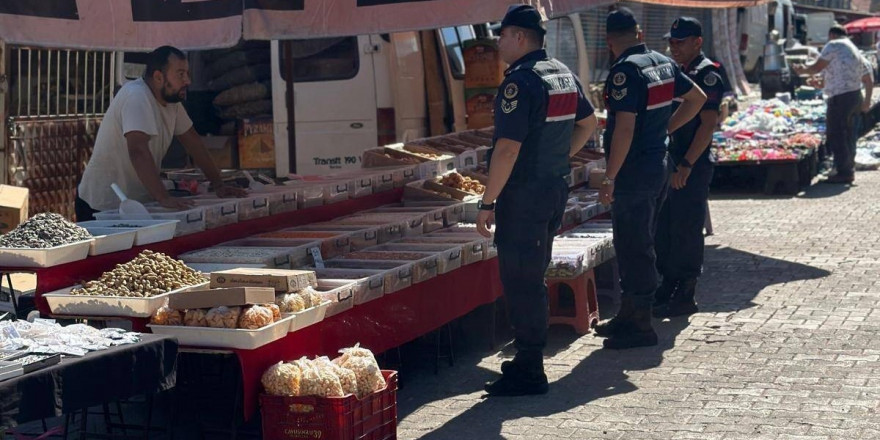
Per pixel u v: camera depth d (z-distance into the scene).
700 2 10.79
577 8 6.97
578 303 7.45
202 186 7.49
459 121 11.62
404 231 7.45
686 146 7.82
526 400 6.04
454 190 8.48
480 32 13.02
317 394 4.86
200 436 5.40
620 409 5.79
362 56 10.98
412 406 6.01
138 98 6.62
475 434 5.48
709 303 8.17
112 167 6.93
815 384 6.07
